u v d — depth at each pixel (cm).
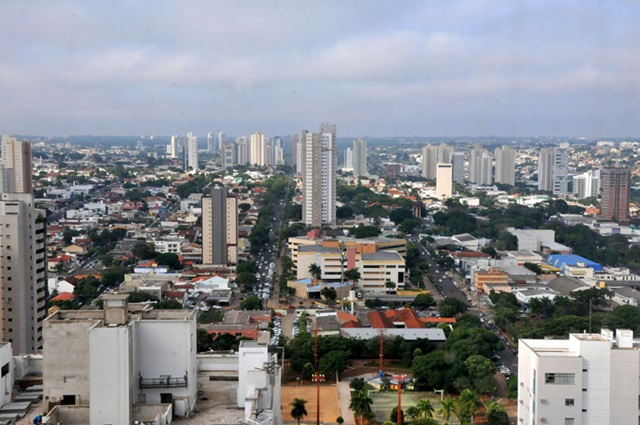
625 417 16212
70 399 10400
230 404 11012
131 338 10138
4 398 10869
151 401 10556
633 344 16800
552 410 16275
